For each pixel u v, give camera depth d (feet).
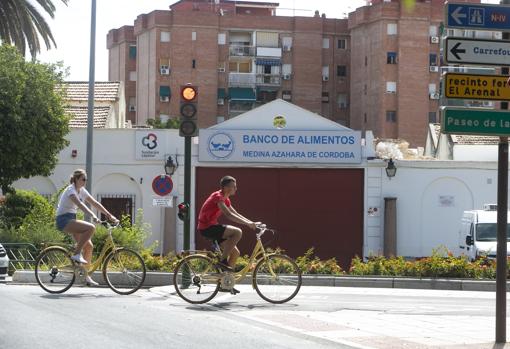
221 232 48.08
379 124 287.48
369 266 74.23
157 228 128.47
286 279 49.67
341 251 128.77
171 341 34.86
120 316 41.88
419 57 286.87
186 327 38.91
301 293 59.88
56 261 52.70
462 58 34.14
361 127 298.15
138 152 128.36
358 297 58.23
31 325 38.04
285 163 127.85
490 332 39.65
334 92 311.68
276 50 305.73
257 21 304.91
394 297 59.31
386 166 128.26
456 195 129.70
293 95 306.96
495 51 34.40
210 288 48.67
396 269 73.97
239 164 127.95
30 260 77.77
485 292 66.13
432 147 202.69
